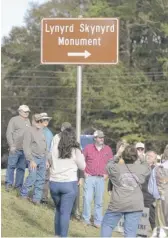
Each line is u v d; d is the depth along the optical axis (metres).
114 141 56.06
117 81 56.38
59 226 10.68
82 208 14.89
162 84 56.44
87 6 61.53
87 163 13.94
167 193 10.45
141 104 55.59
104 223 9.71
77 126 13.78
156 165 11.03
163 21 56.22
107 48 13.41
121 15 58.22
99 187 13.94
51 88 63.69
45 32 13.52
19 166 14.61
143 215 11.36
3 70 66.94
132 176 9.58
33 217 12.45
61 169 10.43
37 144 13.69
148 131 56.16
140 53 58.91
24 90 65.62
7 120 65.44
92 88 56.31
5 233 10.63
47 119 13.88
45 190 14.58
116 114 56.16
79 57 13.46
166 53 56.91
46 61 13.54
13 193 14.04
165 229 9.23
